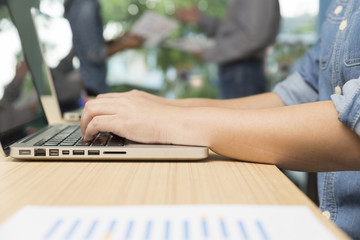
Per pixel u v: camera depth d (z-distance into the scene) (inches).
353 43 26.6
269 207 12.9
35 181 17.5
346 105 18.9
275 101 34.3
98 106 23.0
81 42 72.6
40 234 10.8
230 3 86.7
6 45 27.7
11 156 21.7
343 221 27.7
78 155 21.6
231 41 84.7
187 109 22.6
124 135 22.3
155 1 130.4
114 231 11.0
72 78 50.8
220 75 91.5
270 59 104.6
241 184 17.0
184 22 105.3
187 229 11.1
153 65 127.3
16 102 26.9
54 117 44.9
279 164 21.1
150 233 10.9
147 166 20.6
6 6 30.5
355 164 20.0
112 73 125.4
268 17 81.2
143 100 23.4
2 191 15.9
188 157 21.2
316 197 48.3
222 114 21.6
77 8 72.7
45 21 43.0
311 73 34.6
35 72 62.7
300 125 20.1
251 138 20.6
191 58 127.6
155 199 14.8
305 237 10.6
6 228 11.3
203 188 16.3
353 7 28.1
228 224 11.5
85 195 15.3
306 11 102.9
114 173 19.0
